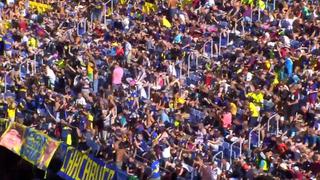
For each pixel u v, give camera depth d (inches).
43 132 1829.5
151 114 1856.5
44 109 2146.9
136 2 2844.5
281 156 1514.5
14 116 2133.4
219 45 2335.1
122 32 2632.9
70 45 2576.3
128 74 2257.6
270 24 2317.9
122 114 1902.1
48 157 1673.2
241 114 1774.1
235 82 1962.4
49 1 3112.7
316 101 1742.1
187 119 1862.7
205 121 1813.5
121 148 1643.7
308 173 1413.6
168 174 1423.5
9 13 3083.2
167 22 2576.3
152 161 1568.7
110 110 1919.3
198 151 1578.5
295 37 2196.1
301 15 2321.6
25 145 1758.1
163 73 2198.6
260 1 2460.6
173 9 2598.4
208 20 2512.3
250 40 2240.4
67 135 1829.5
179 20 2561.5
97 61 2437.3
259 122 1718.8
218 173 1449.3
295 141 1605.6
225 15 2477.9
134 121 1827.0
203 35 2417.6
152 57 2373.3
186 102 1952.5
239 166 1430.9
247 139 1659.7
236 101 1840.6
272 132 1690.5
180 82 2134.6
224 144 1649.9
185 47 2348.7
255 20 2427.4
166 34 2480.3
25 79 2475.4
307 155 1481.3
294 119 1680.6
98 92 2219.5
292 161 1471.5
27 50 2741.1
